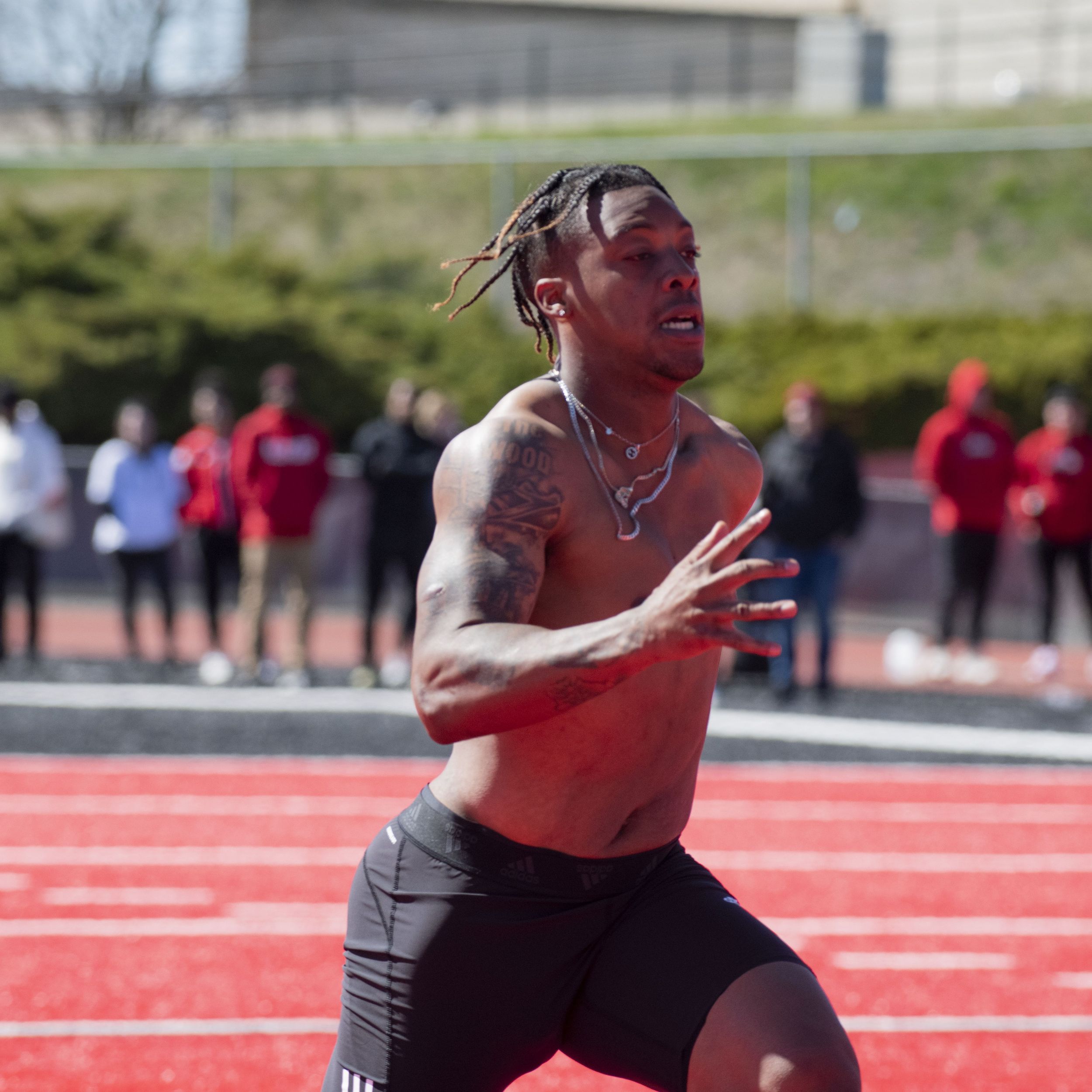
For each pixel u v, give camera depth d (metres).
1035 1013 16.77
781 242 82.88
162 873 22.33
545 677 6.99
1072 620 55.62
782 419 68.50
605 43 126.00
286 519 39.00
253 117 115.69
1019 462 43.03
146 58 111.19
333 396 72.50
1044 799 28.28
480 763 8.29
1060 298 77.12
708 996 7.98
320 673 42.41
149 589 62.16
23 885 21.61
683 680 8.42
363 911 8.63
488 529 7.76
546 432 8.09
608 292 8.22
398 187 89.94
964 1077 14.77
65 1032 15.70
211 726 34.41
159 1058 14.98
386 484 39.53
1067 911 20.94
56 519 42.97
